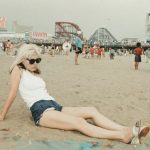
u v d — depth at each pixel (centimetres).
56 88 1110
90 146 504
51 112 572
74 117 558
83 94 1002
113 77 1633
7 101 621
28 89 588
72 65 2536
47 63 2658
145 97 1004
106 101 896
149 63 3769
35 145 498
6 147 485
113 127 544
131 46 15125
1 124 596
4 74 1495
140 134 521
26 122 612
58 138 530
